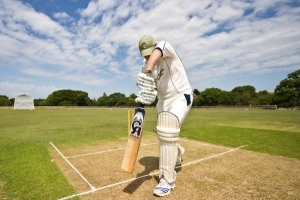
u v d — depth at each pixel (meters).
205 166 4.14
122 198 2.79
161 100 3.41
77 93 86.19
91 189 3.07
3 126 11.97
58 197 2.79
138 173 3.76
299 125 11.85
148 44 3.03
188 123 13.27
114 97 88.31
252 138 7.11
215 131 8.73
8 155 4.95
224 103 76.12
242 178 3.51
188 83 3.33
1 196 2.84
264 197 2.83
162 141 2.97
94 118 19.00
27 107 51.84
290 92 58.47
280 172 3.80
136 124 2.85
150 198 2.79
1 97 75.12
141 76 2.79
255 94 80.44
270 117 19.84
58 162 4.45
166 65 3.12
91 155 5.05
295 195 2.89
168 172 2.96
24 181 3.33
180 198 2.79
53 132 9.30
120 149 5.72
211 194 2.92
